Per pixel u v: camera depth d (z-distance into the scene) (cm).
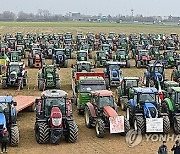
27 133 2070
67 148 1850
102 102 2064
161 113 2064
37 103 2088
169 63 4556
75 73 2991
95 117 2105
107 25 17325
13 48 5859
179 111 2078
